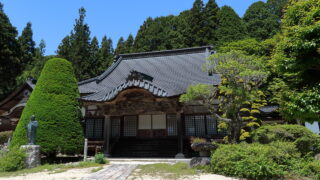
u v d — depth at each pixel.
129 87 14.79
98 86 20.11
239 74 9.54
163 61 23.27
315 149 10.34
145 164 11.37
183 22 42.00
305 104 7.86
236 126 10.39
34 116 11.49
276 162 7.98
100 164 11.43
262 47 23.86
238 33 34.34
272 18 36.56
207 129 17.09
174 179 7.46
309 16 8.02
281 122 17.41
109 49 47.75
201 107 16.58
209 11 39.94
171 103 15.16
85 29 37.25
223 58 10.91
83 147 13.37
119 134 19.02
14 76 31.92
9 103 21.86
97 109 18.78
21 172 9.41
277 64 9.37
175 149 16.30
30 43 45.44
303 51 8.14
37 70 37.00
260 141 10.59
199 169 9.00
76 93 14.32
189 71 19.89
